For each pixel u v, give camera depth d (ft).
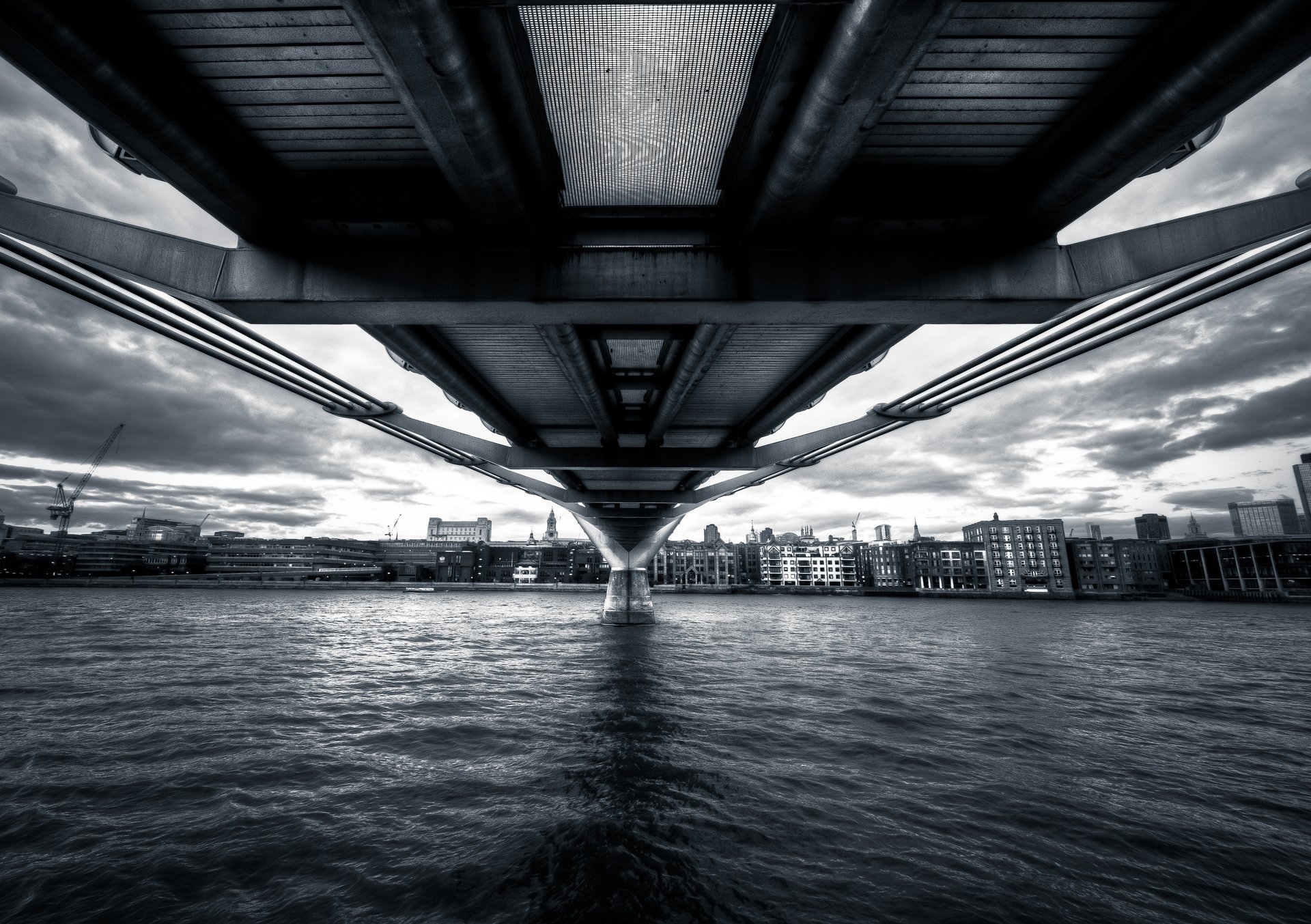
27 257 25.36
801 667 100.83
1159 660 116.98
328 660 103.50
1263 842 33.99
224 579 587.27
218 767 44.52
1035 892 28.37
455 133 18.70
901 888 28.40
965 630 189.78
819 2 15.11
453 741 52.26
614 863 30.48
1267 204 24.36
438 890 27.89
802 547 616.39
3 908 26.21
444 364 43.32
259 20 16.61
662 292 25.57
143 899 26.91
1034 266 25.38
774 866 30.35
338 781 41.96
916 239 25.66
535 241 25.81
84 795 38.91
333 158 22.97
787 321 27.58
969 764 47.29
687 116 21.61
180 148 19.83
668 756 48.06
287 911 26.14
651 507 151.64
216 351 38.11
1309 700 76.43
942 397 52.47
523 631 168.04
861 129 18.49
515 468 71.41
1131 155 20.12
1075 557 515.09
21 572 529.45
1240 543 488.85
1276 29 15.11
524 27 17.98
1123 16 16.63
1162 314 31.83
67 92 17.11
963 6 16.26
